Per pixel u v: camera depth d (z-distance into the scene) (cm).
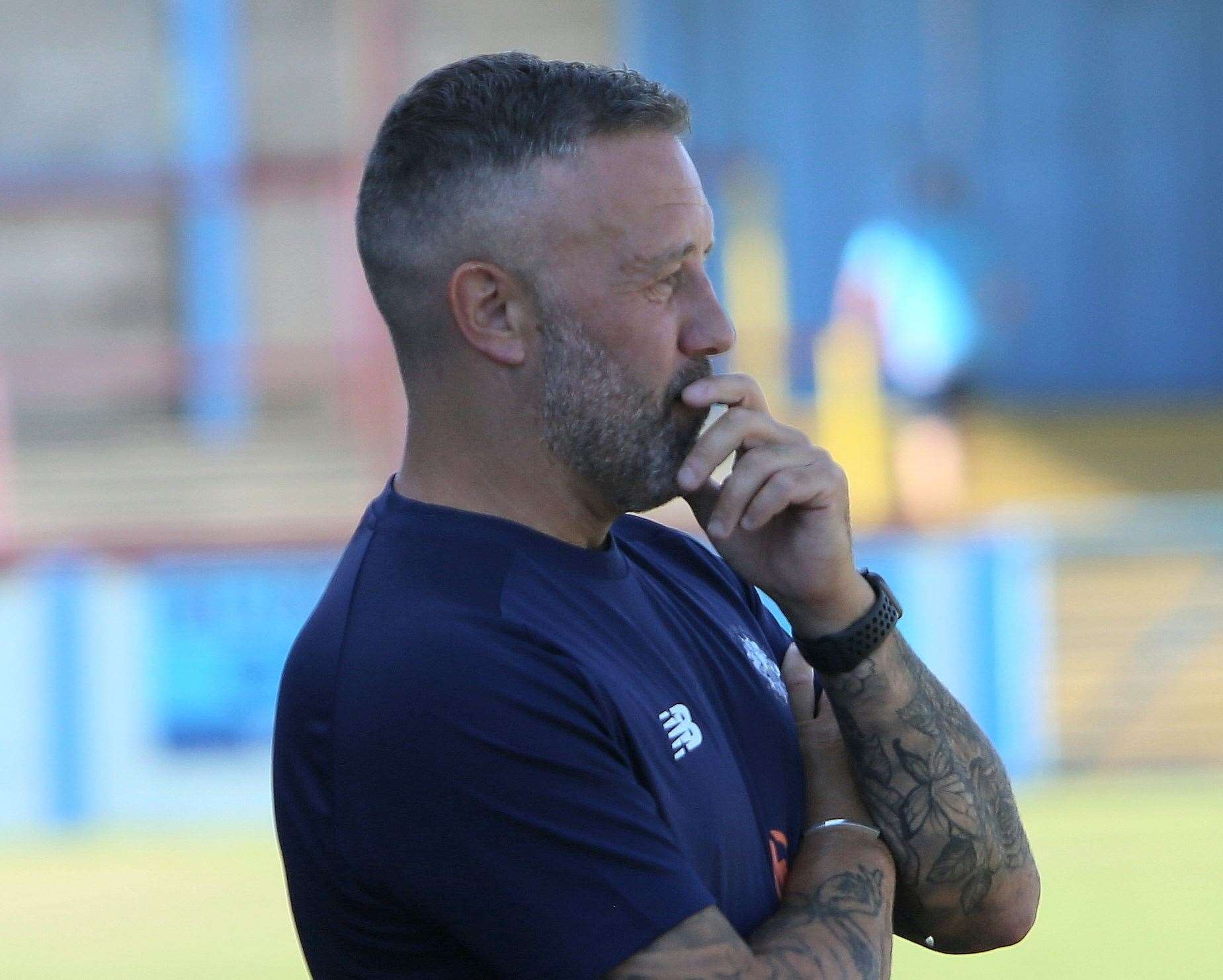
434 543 592
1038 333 4600
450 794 546
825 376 3481
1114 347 4609
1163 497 3831
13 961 1902
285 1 4072
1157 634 2981
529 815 544
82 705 2573
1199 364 4612
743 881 598
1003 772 677
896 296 3403
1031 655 2759
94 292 4038
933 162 4203
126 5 4056
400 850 551
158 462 3612
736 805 603
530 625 570
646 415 596
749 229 3834
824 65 4431
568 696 556
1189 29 4531
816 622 639
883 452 3481
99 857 2402
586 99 586
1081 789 2791
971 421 4062
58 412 3900
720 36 4381
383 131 608
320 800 572
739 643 674
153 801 2589
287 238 4062
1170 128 4556
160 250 4056
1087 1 4516
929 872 648
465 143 584
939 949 691
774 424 622
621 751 564
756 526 613
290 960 1894
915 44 4466
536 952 540
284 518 3194
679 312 601
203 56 4059
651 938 537
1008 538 2759
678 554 716
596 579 610
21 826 2558
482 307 589
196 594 2602
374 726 555
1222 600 3016
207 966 1870
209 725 2602
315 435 3731
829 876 621
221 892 2192
